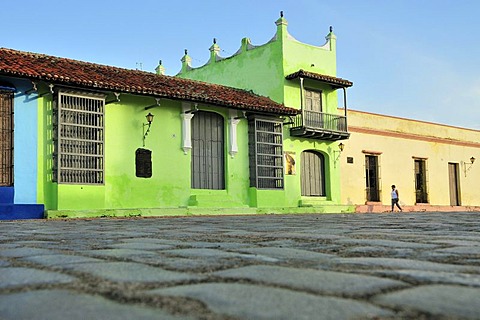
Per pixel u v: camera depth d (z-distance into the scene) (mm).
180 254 3832
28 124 14578
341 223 9750
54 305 1999
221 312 1816
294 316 1749
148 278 2590
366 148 25141
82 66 16969
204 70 25375
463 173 30203
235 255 3729
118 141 16531
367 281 2422
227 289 2221
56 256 3707
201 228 8141
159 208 16719
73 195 15016
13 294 2258
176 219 13492
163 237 5895
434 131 28859
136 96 17016
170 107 17828
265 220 12141
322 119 22422
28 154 14555
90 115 15430
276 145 20516
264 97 21797
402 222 10016
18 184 14336
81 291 2268
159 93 16469
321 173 23234
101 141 15555
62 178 14828
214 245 4660
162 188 17469
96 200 15445
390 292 2150
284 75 21719
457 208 28453
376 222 10133
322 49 23406
